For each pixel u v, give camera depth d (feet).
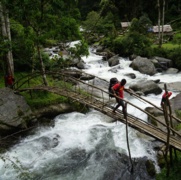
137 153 33.88
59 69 51.85
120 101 31.96
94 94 54.19
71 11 44.45
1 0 40.24
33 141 37.65
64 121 43.32
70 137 38.60
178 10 175.52
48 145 36.60
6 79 47.98
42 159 33.53
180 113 41.14
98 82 66.39
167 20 171.94
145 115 43.27
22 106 41.16
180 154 31.50
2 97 41.29
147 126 31.71
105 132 39.65
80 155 34.22
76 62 82.23
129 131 39.37
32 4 40.06
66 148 35.88
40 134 39.65
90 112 47.09
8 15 45.78
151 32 124.16
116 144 36.22
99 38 139.74
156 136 29.01
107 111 34.17
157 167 30.76
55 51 93.09
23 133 39.14
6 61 49.32
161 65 81.00
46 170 31.35
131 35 97.91
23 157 33.86
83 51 48.16
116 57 90.48
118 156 33.53
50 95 47.73
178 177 27.84
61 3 41.47
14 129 37.99
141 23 115.85
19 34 49.32
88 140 37.65
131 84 65.36
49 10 42.27
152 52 90.12
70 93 41.29
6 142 36.83
